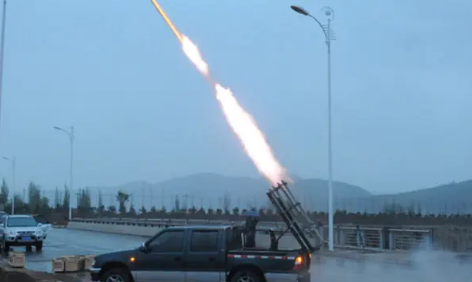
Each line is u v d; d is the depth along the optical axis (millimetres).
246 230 14562
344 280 17094
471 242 25719
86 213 82375
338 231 30531
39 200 90812
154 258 13430
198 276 13203
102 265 13656
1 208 74750
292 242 16516
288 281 12773
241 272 13016
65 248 31484
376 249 27219
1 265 21359
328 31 29141
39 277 17438
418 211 50719
